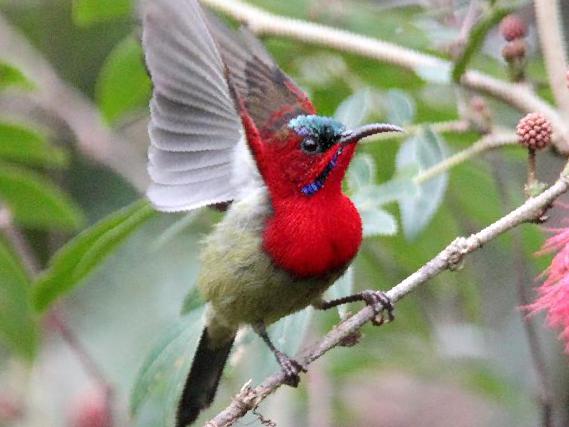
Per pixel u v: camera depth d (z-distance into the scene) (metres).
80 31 14.95
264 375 9.77
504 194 11.06
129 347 14.05
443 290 12.47
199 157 8.60
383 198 9.50
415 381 14.04
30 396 13.47
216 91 8.62
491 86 10.12
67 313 14.06
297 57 11.55
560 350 13.23
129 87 11.92
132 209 10.02
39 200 12.08
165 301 14.24
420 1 11.49
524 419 13.55
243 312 9.28
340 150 8.78
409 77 11.31
